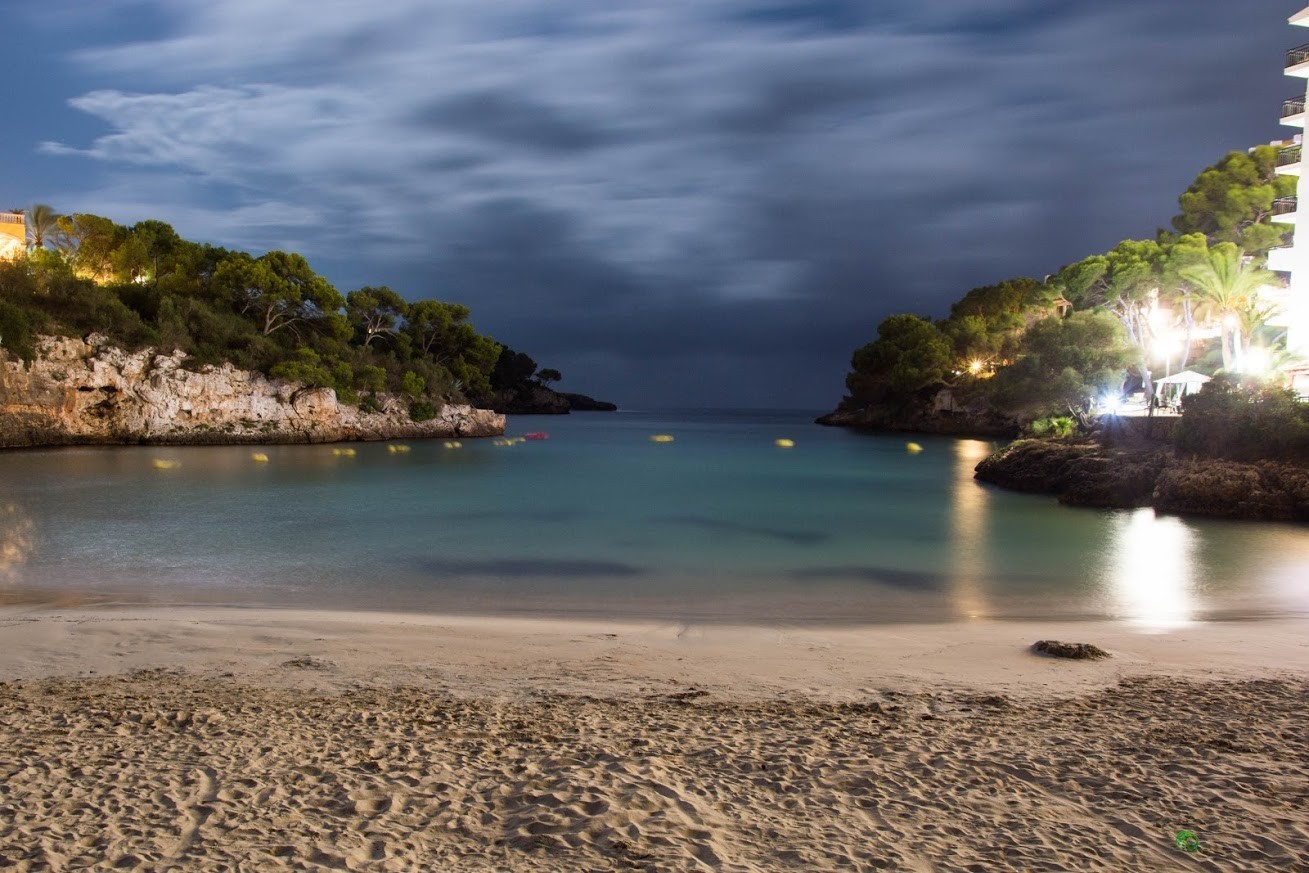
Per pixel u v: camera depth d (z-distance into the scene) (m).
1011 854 5.95
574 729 8.83
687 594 19.42
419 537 28.34
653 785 7.06
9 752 7.77
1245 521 32.56
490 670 11.94
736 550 26.14
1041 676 11.75
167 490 41.81
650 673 11.85
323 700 10.05
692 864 5.67
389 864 5.62
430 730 8.73
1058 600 19.02
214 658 12.40
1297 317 51.72
